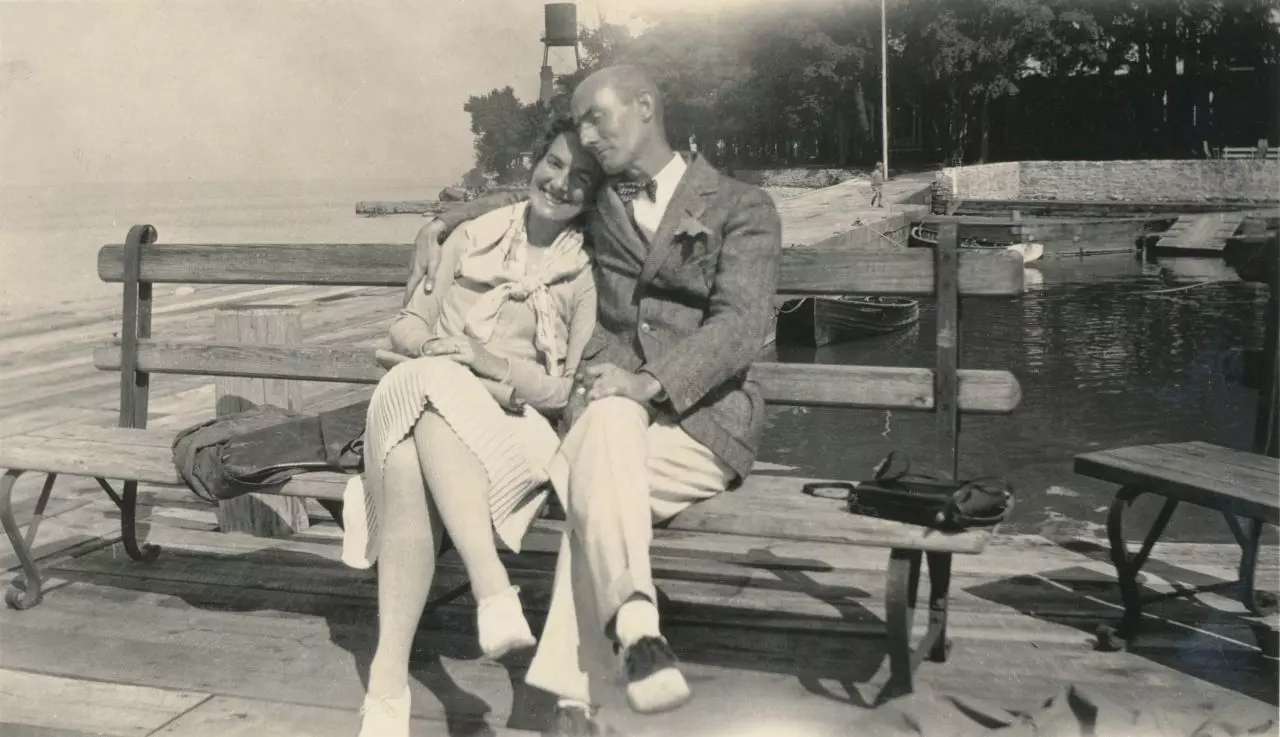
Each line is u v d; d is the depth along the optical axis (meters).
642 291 3.00
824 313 18.56
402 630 2.64
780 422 12.63
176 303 14.15
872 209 34.88
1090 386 15.60
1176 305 24.42
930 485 2.80
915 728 2.66
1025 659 3.11
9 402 8.31
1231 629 3.31
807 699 2.88
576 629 2.60
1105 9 49.38
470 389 2.73
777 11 43.53
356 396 8.46
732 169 31.66
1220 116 48.56
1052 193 47.19
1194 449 3.50
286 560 4.12
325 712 2.87
